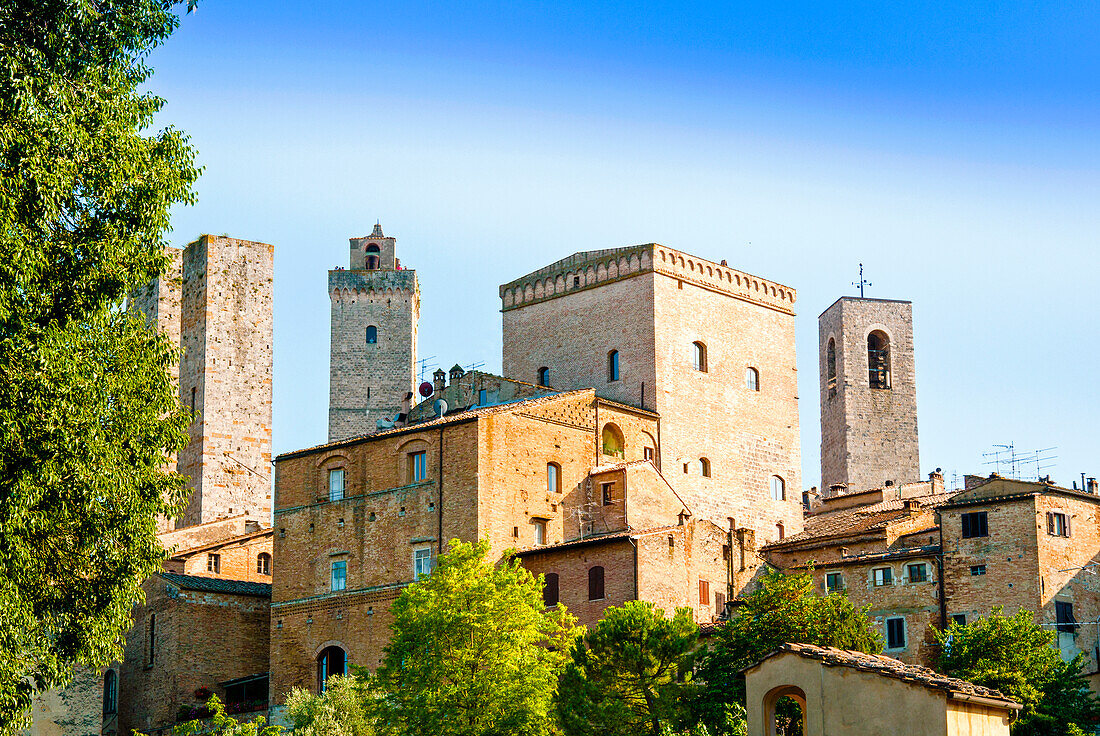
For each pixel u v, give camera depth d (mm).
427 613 60938
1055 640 70188
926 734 41438
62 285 39594
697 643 68938
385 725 60656
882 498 98812
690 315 91250
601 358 91375
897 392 121812
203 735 75625
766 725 44688
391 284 138500
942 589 73875
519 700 58344
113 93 41375
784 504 94125
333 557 80438
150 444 42312
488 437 76188
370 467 80312
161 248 42031
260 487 105812
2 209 37062
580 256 94562
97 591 40750
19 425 37375
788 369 96938
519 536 76625
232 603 84625
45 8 39812
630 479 79688
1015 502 72875
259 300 109312
